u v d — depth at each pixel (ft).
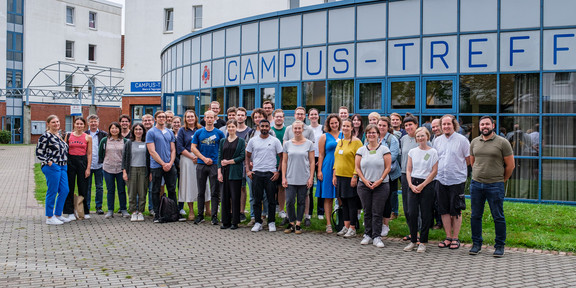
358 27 42.88
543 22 36.63
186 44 62.54
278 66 48.01
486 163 22.43
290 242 25.00
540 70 36.70
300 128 27.04
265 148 27.61
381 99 41.88
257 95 50.01
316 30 45.27
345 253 22.74
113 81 163.84
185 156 30.50
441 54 39.45
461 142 23.52
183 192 30.63
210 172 29.45
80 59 156.15
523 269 20.06
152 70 99.19
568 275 19.17
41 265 20.17
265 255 22.27
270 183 27.63
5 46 142.10
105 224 29.48
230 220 28.78
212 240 25.35
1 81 141.38
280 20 47.83
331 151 27.32
